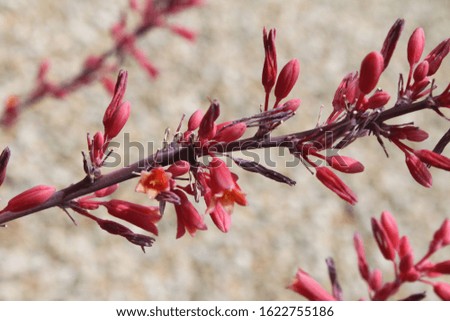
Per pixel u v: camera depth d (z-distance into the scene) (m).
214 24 10.49
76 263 6.84
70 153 7.76
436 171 9.78
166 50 9.66
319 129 2.12
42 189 2.17
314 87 10.16
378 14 12.14
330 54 10.87
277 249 7.88
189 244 7.57
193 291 7.12
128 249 7.25
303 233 8.16
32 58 8.55
